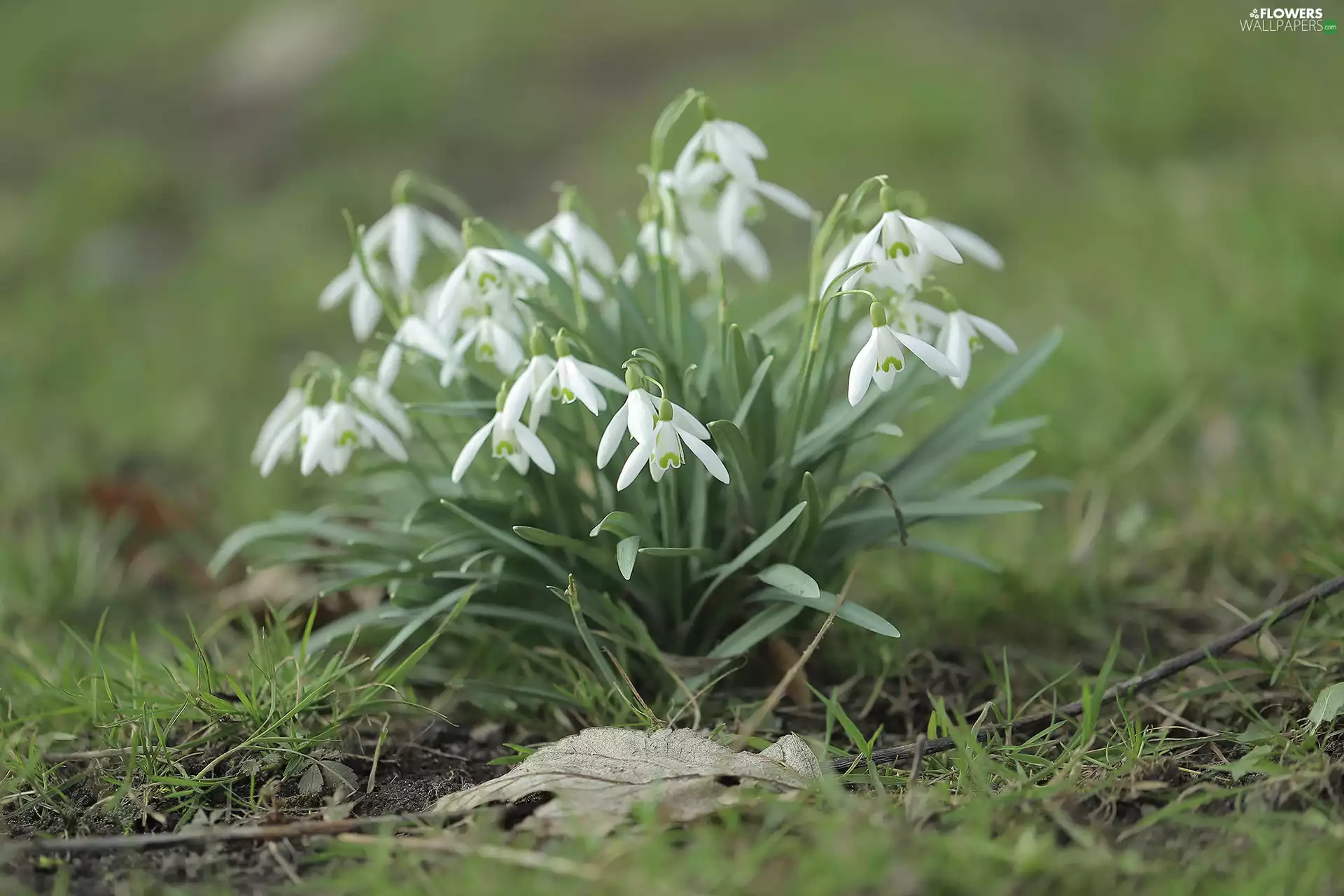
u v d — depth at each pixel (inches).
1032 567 159.5
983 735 120.0
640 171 139.4
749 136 134.0
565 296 135.6
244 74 563.5
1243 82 374.6
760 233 344.5
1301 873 90.0
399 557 144.5
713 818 100.4
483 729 132.8
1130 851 94.4
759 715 109.6
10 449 235.3
